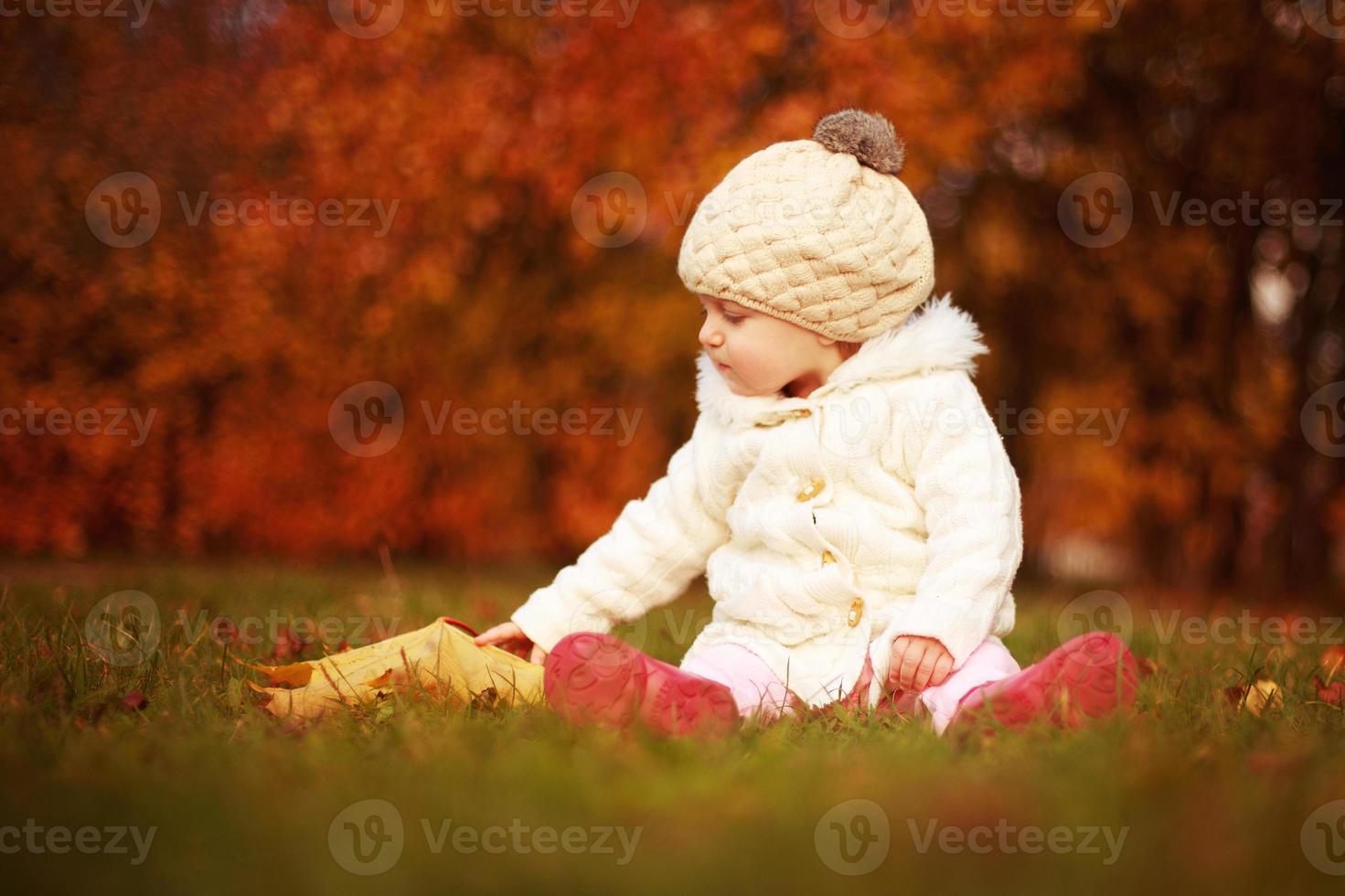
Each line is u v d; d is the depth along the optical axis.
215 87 11.42
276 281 11.65
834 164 3.52
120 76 11.34
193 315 11.73
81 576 8.09
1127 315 12.02
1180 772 2.41
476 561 12.70
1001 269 11.19
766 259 3.41
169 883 1.87
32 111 11.30
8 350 11.70
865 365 3.45
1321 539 11.99
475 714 3.07
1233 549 12.11
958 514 3.32
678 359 12.09
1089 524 11.90
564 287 12.14
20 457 11.76
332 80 11.25
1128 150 11.65
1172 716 3.15
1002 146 11.23
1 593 5.17
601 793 2.28
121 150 11.42
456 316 12.02
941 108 10.12
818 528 3.40
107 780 2.35
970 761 2.60
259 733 2.81
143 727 2.89
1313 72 11.08
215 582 6.62
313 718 3.07
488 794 2.27
